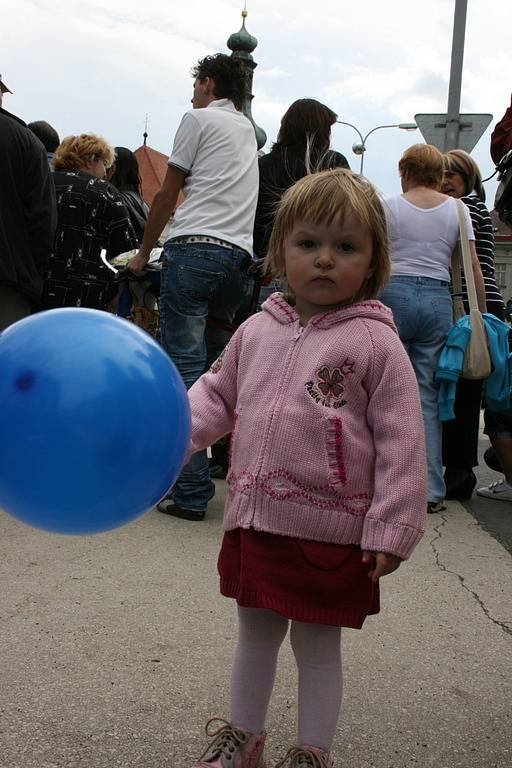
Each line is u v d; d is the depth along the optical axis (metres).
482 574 3.18
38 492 1.32
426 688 2.22
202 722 2.00
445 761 1.88
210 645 2.41
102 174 4.78
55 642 2.38
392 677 2.28
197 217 3.74
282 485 1.72
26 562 3.04
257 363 1.83
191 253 3.71
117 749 1.87
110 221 4.53
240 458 1.80
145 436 1.33
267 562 1.72
